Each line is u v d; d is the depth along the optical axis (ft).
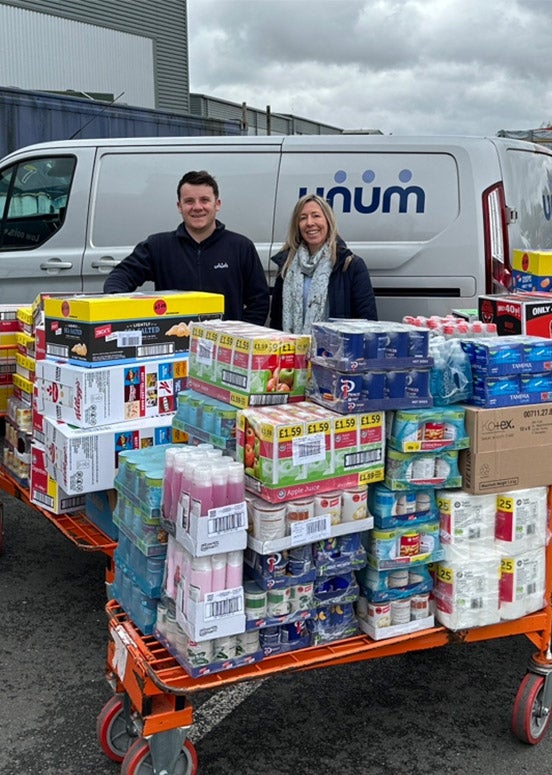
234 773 9.21
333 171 18.35
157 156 19.83
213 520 7.49
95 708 10.46
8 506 18.19
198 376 9.79
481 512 9.00
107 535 11.23
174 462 7.95
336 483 8.34
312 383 8.98
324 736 9.96
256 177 18.84
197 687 7.75
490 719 10.37
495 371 8.71
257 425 8.09
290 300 14.37
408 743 9.82
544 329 11.99
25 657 11.70
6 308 13.93
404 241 17.93
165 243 15.14
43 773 9.19
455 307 17.71
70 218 20.56
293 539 8.03
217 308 11.85
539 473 9.18
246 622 7.99
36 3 71.10
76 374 10.72
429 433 8.63
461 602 8.94
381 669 11.59
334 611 8.74
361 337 8.26
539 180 19.92
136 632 8.67
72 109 36.94
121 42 79.77
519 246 18.49
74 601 13.51
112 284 14.55
